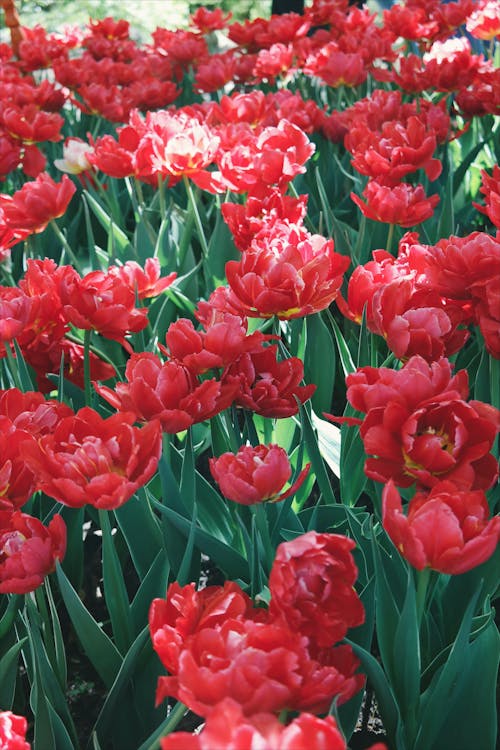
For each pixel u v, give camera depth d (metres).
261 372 1.73
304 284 1.84
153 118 2.96
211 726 0.90
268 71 4.85
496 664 1.49
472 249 1.75
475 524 1.21
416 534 1.20
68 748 1.53
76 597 1.58
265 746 0.86
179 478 2.04
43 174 2.65
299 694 1.09
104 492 1.33
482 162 4.48
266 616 1.26
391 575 1.68
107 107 4.24
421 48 5.32
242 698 1.04
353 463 2.02
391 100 3.55
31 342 2.10
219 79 4.64
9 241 2.75
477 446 1.33
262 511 1.57
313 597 1.18
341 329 3.10
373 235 3.23
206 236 3.62
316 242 2.09
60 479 1.32
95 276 2.03
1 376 2.40
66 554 2.04
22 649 1.81
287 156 2.69
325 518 1.90
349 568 1.18
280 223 2.25
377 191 2.51
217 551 1.74
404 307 1.77
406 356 1.70
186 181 3.01
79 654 2.21
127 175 3.06
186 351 1.65
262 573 1.58
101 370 2.27
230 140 3.00
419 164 2.77
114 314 1.96
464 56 3.90
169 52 5.62
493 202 2.13
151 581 1.69
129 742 1.71
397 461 1.37
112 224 3.17
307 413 1.97
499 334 1.72
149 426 1.37
